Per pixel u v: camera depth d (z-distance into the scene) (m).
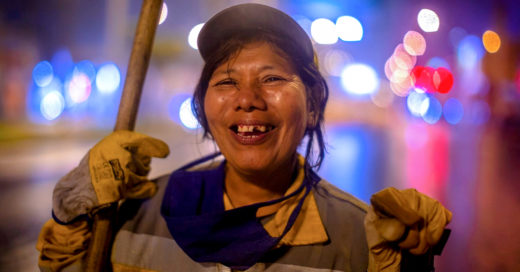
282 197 1.16
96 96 16.97
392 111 27.77
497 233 4.26
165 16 20.14
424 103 24.75
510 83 20.53
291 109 1.13
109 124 16.33
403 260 1.01
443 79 24.16
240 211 1.11
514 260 3.57
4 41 15.22
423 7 31.64
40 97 15.95
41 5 16.81
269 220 1.15
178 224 1.15
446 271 3.38
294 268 1.11
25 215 4.71
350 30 31.50
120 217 1.28
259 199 1.22
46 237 1.22
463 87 23.84
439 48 28.30
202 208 1.22
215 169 1.29
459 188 6.30
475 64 23.14
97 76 17.06
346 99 27.77
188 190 1.24
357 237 1.14
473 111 22.64
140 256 1.21
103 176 1.15
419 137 14.92
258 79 1.14
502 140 14.13
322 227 1.14
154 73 19.72
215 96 1.16
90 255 1.17
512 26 21.48
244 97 1.09
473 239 4.11
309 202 1.18
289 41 1.16
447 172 7.63
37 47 16.92
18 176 7.00
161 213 1.23
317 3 32.12
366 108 27.45
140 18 1.29
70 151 10.23
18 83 15.41
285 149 1.14
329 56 30.17
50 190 6.09
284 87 1.13
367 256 1.12
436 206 1.00
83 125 15.41
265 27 1.17
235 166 1.17
